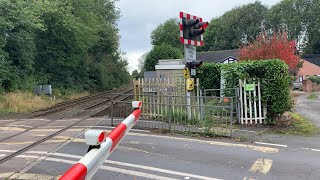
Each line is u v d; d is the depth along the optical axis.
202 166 6.64
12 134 10.42
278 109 10.97
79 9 34.44
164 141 8.91
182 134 9.85
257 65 11.25
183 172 6.26
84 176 1.83
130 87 48.84
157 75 17.69
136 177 5.97
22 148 8.30
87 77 41.28
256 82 11.27
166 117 11.20
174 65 17.20
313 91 40.72
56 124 12.48
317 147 8.19
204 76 15.81
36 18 26.06
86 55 41.81
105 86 45.16
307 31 78.50
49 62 33.72
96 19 38.38
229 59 38.69
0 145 8.74
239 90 11.34
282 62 11.06
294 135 9.59
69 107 19.72
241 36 75.31
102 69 44.47
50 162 7.01
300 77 59.28
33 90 27.80
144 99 12.73
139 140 9.01
